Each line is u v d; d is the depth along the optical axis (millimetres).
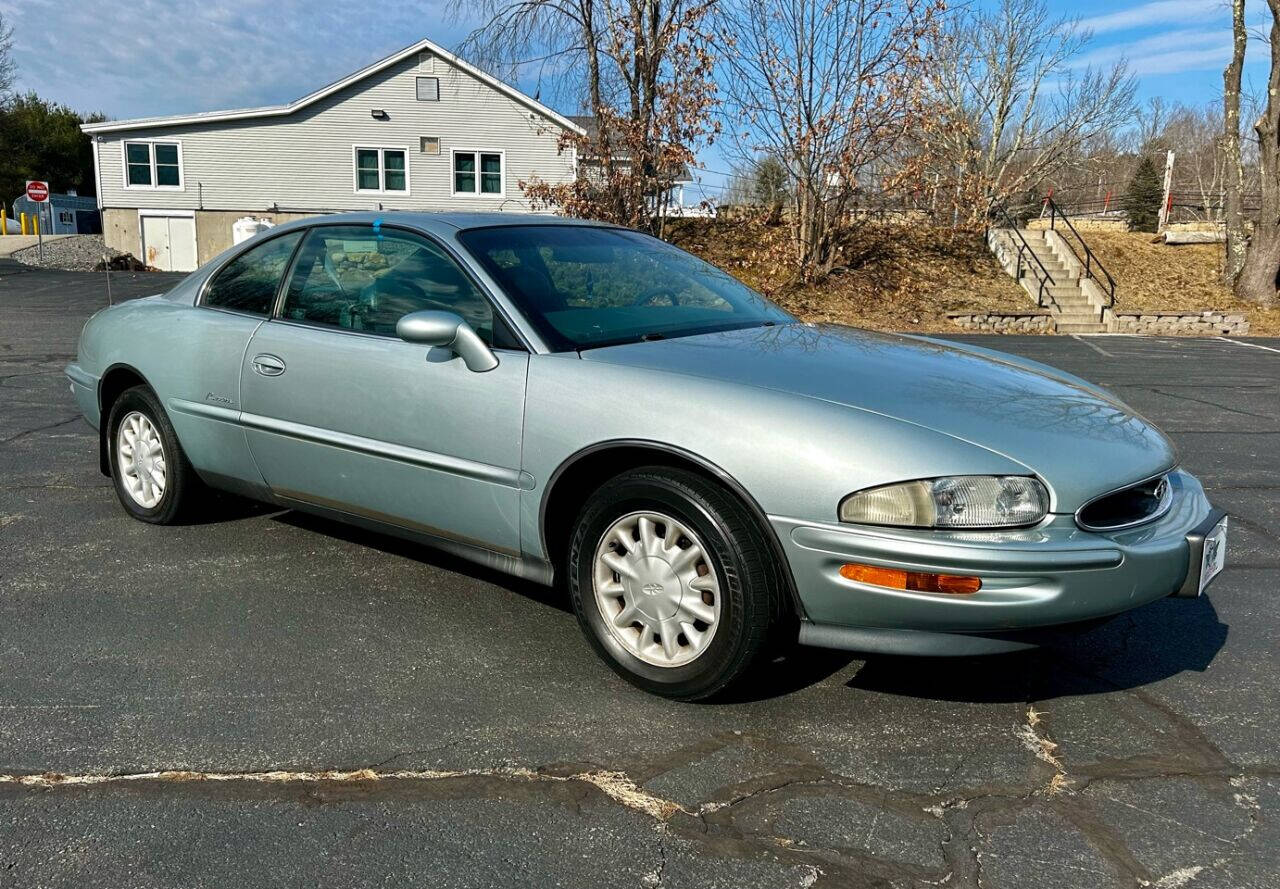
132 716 2885
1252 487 5969
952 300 20344
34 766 2613
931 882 2189
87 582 3961
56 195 50469
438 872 2209
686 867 2238
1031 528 2625
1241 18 20500
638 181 18984
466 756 2697
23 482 5504
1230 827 2410
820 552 2664
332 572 4117
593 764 2668
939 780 2613
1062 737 2855
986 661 3367
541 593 3924
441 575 4098
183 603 3760
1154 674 3287
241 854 2262
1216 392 10406
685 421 2857
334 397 3672
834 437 2686
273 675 3170
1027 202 37469
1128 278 21594
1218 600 3992
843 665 3305
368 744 2750
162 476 4586
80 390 4945
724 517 2787
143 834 2330
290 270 4047
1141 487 2916
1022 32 35344
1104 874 2221
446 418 3350
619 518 3070
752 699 3053
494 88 34406
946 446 2650
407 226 3742
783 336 3555
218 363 4113
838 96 18953
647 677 3027
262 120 34156
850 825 2402
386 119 34438
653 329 3490
